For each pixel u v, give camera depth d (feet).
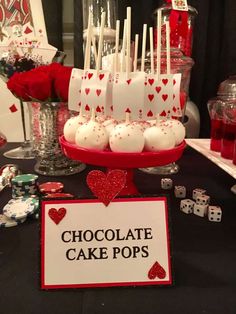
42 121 2.89
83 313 1.37
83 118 2.08
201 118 5.02
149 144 1.87
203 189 2.72
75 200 1.60
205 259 1.76
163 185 2.72
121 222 1.60
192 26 4.04
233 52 4.63
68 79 2.51
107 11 4.03
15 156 3.57
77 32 4.58
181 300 1.45
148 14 4.52
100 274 1.54
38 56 3.20
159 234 1.59
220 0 4.68
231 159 2.78
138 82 1.79
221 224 2.16
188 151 3.98
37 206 2.14
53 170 2.98
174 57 3.18
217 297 1.47
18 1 4.41
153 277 1.54
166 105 1.90
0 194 2.53
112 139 1.83
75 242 1.57
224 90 3.27
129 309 1.39
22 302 1.43
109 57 2.27
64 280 1.52
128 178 2.16
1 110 4.98
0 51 3.17
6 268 1.66
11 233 1.99
